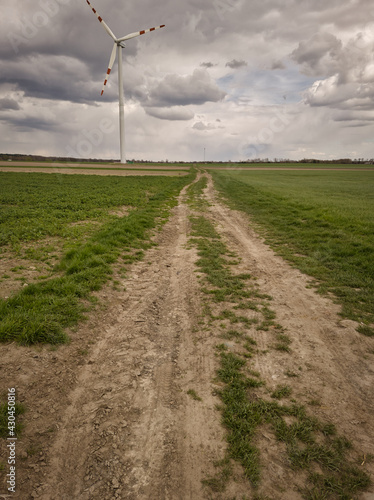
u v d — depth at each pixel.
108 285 6.96
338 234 11.45
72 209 17.25
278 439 3.16
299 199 22.12
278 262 9.15
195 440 3.16
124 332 5.23
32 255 8.84
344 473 2.81
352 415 3.47
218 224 14.94
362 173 78.06
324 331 5.23
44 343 4.57
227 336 5.05
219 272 8.16
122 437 3.18
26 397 3.57
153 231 12.88
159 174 60.91
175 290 7.10
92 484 2.69
